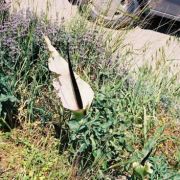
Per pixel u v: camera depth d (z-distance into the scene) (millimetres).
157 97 2645
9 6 2561
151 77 2832
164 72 2896
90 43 2703
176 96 2930
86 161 1994
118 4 3268
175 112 2799
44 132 2268
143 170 1320
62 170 2051
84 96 1188
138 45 3711
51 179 2010
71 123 1903
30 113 2260
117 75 2590
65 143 2150
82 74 2615
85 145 1941
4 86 2137
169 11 3920
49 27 2617
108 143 2027
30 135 2242
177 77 3244
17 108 2295
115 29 2908
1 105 2115
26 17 2559
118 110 2211
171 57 3760
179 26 4219
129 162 2055
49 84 2418
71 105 1155
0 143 2152
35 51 2502
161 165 2125
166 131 2594
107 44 2797
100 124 1979
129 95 2514
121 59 2818
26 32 2498
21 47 2396
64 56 2580
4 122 2191
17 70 2352
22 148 2154
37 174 2020
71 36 2703
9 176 1978
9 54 2307
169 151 2428
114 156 2096
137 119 2467
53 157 2125
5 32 2418
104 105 2080
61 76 1168
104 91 2184
